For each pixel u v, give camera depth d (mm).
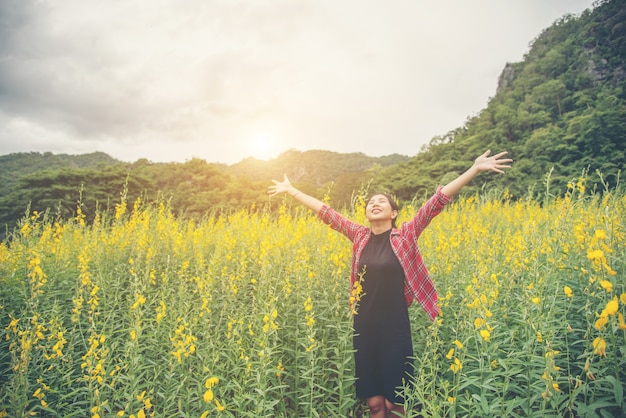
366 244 3330
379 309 3018
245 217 8125
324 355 3180
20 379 2512
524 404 2359
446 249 4340
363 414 3227
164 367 3027
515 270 3350
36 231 5812
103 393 2650
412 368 2904
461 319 3172
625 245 2846
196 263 5180
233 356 3133
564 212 3236
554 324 2814
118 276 4578
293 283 4004
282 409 2998
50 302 3992
